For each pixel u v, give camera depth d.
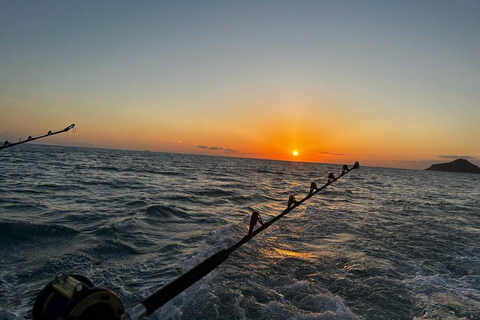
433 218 14.08
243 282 5.72
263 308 4.79
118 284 5.73
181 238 8.94
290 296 5.25
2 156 51.53
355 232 10.30
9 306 4.85
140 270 6.42
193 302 4.90
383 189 32.88
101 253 7.29
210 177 36.47
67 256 6.98
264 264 6.73
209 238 8.90
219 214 13.02
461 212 17.00
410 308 5.03
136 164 55.88
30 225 9.01
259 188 26.09
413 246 8.83
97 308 1.44
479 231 11.55
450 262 7.61
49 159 52.47
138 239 8.59
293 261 7.01
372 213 14.64
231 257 7.09
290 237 9.25
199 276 1.86
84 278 1.73
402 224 12.12
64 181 22.69
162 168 49.19
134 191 19.59
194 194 19.48
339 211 14.66
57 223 9.95
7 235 8.16
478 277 6.68
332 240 9.15
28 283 5.67
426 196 27.08
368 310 4.89
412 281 6.21
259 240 8.66
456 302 5.32
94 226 9.78
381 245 8.78
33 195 15.66
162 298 1.67
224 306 4.81
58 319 1.39
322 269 6.59
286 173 60.16
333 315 4.61
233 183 29.80
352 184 37.41
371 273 6.47
